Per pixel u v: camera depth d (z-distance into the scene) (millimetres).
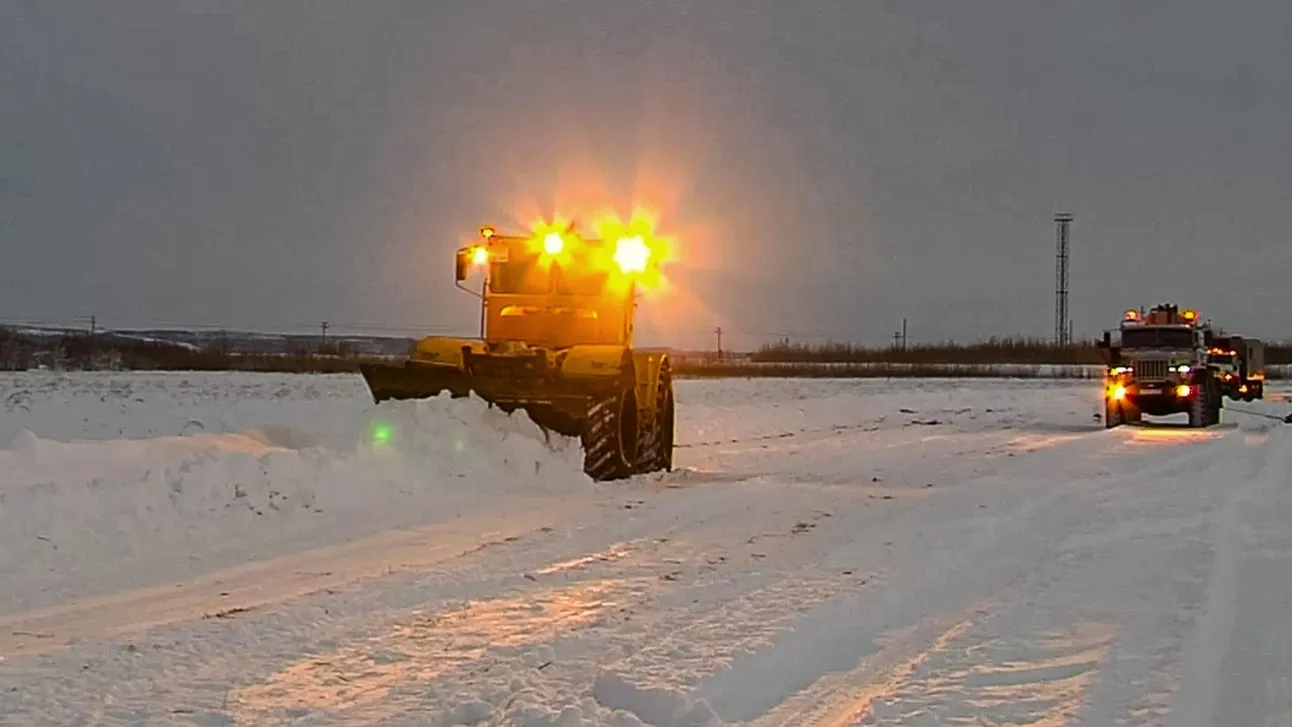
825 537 11352
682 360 80812
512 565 9883
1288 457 20109
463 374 15938
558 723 5609
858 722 5969
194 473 11750
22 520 9977
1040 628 7855
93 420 23906
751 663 6805
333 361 56688
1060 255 86500
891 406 36312
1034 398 43500
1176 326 30281
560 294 17578
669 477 16828
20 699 6215
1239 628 7852
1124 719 6047
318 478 12680
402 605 8367
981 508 13250
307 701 6211
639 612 8125
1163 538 11375
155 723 5883
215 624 7773
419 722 5844
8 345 54469
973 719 6043
